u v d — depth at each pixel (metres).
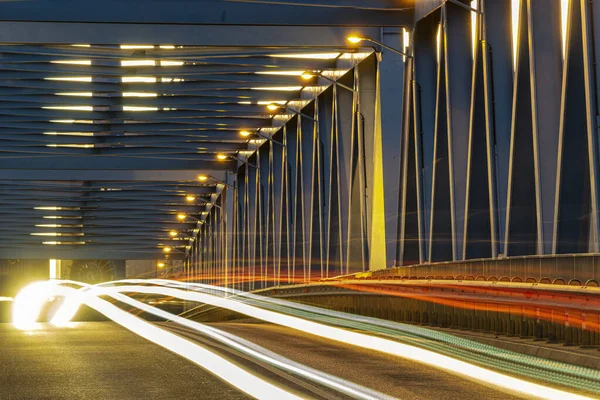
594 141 28.12
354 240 51.03
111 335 29.28
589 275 24.75
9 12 42.16
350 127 53.09
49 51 47.22
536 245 32.59
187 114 61.19
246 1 42.62
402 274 41.38
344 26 43.22
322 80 54.38
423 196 42.75
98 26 45.62
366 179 49.16
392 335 27.30
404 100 44.31
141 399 13.83
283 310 59.47
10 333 30.97
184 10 42.75
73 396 14.27
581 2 28.72
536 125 31.23
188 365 18.80
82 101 56.69
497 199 35.16
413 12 43.19
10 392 14.77
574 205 29.38
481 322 25.25
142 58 47.53
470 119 36.59
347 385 15.07
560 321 20.30
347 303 45.16
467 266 33.75
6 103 58.25
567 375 15.78
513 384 14.77
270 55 48.59
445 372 17.05
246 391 14.56
